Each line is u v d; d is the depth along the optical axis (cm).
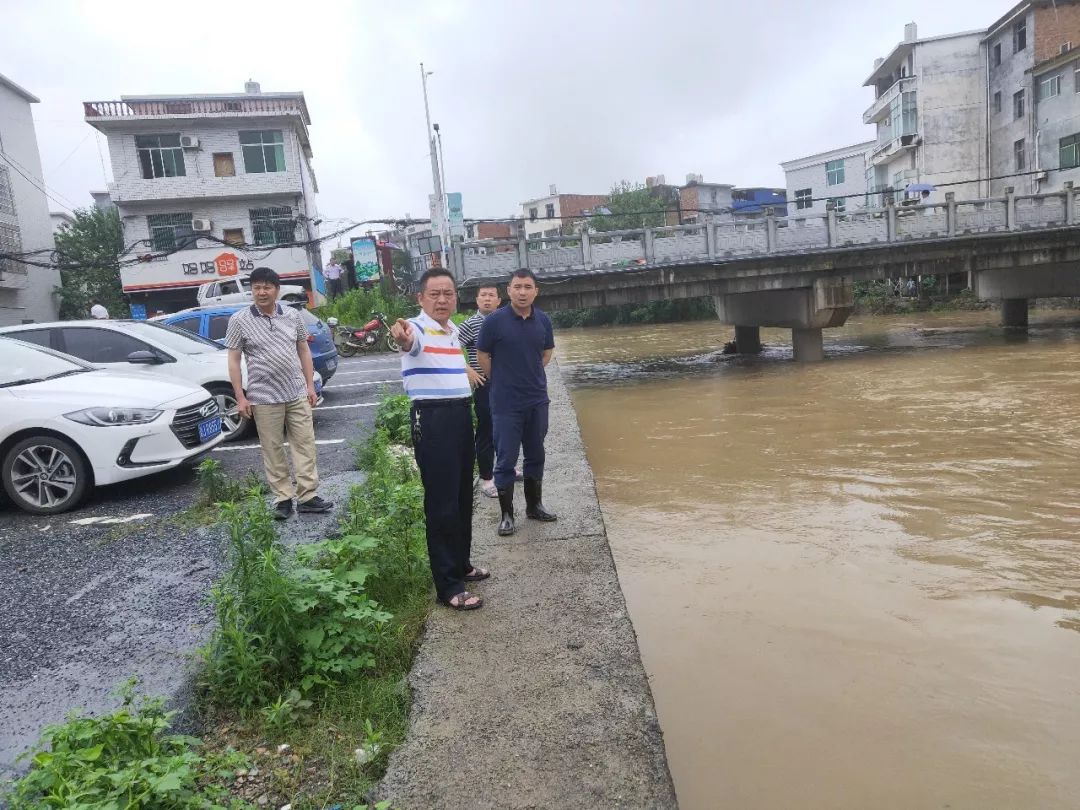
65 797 208
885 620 397
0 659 341
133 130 2675
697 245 1590
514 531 470
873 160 3675
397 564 396
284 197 2800
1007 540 509
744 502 638
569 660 303
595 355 2358
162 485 650
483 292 577
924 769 274
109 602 401
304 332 540
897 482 667
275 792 244
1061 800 255
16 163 2622
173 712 259
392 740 263
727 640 384
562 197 5181
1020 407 1002
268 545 345
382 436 704
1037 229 1695
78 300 2861
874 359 1689
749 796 263
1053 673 337
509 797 222
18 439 583
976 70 3080
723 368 1759
